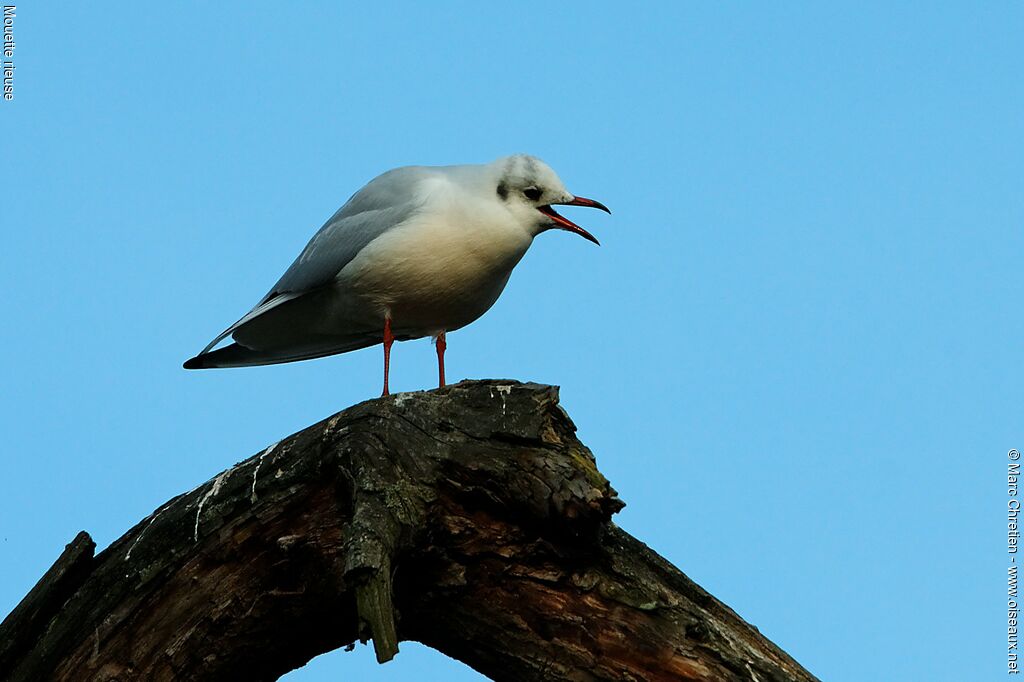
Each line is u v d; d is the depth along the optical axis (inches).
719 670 395.2
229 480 425.7
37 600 421.7
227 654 418.9
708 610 409.4
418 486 400.2
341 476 407.5
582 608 400.8
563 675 398.9
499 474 398.0
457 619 410.0
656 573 409.1
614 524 416.2
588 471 403.5
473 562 405.1
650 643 396.8
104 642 417.4
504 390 416.2
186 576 417.4
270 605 414.6
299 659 435.5
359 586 370.6
